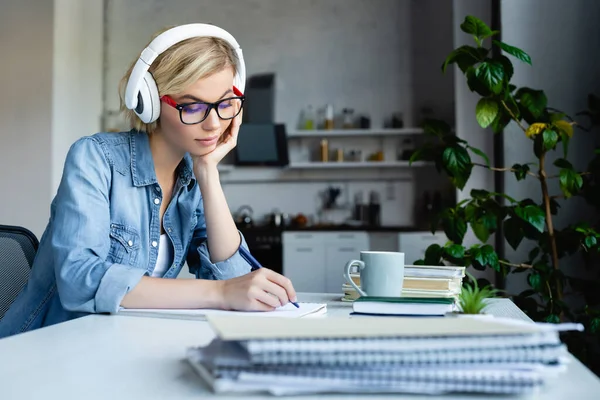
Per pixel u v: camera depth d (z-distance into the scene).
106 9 5.93
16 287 1.30
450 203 5.48
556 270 2.54
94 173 1.16
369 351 0.48
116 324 0.88
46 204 4.57
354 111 5.77
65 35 4.79
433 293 1.13
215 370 0.49
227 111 1.20
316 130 5.74
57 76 4.66
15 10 4.70
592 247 2.48
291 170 5.86
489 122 2.51
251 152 5.75
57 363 0.62
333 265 5.21
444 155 2.59
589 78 3.08
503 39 3.18
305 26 5.86
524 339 0.49
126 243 1.21
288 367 0.48
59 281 1.03
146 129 1.27
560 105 3.09
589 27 3.10
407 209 5.66
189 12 5.94
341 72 5.80
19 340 0.75
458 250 2.46
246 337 0.47
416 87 5.69
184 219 1.33
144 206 1.25
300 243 5.25
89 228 1.10
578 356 2.51
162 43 1.13
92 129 5.39
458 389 0.49
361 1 5.80
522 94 2.61
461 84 3.94
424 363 0.48
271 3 5.90
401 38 5.73
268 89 5.86
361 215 5.69
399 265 1.09
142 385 0.53
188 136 1.17
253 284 0.97
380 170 5.72
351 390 0.51
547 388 0.53
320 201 5.81
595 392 0.51
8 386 0.53
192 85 1.14
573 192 2.55
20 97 4.66
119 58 5.89
